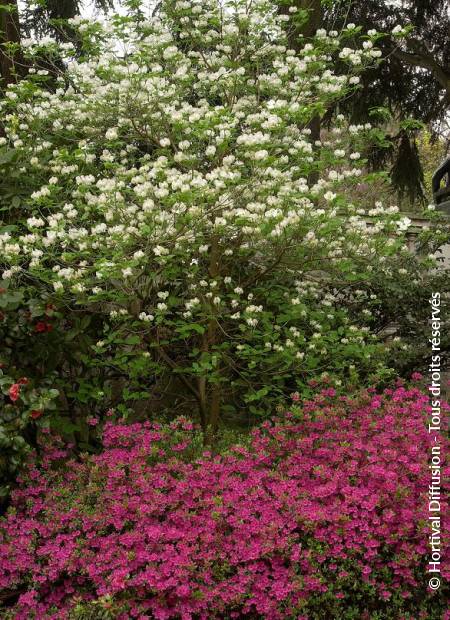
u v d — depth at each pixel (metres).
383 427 2.93
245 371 4.01
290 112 3.30
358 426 3.07
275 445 2.95
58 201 3.66
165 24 4.01
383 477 2.61
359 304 4.90
